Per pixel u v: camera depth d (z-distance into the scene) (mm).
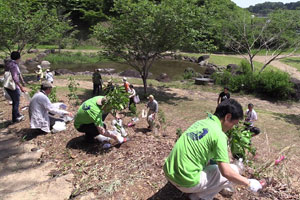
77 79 18422
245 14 22562
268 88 15578
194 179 2541
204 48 12992
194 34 12023
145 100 12797
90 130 4852
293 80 16094
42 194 3314
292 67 25781
